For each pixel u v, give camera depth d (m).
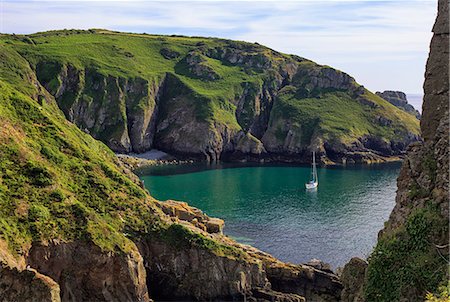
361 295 35.47
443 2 37.31
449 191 31.73
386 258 33.47
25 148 67.12
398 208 38.12
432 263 31.20
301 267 73.12
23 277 50.50
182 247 69.50
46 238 56.91
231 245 77.19
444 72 36.91
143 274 63.25
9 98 76.62
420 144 38.97
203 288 68.38
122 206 70.50
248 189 147.00
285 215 114.75
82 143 83.88
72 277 58.12
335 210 119.44
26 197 59.66
